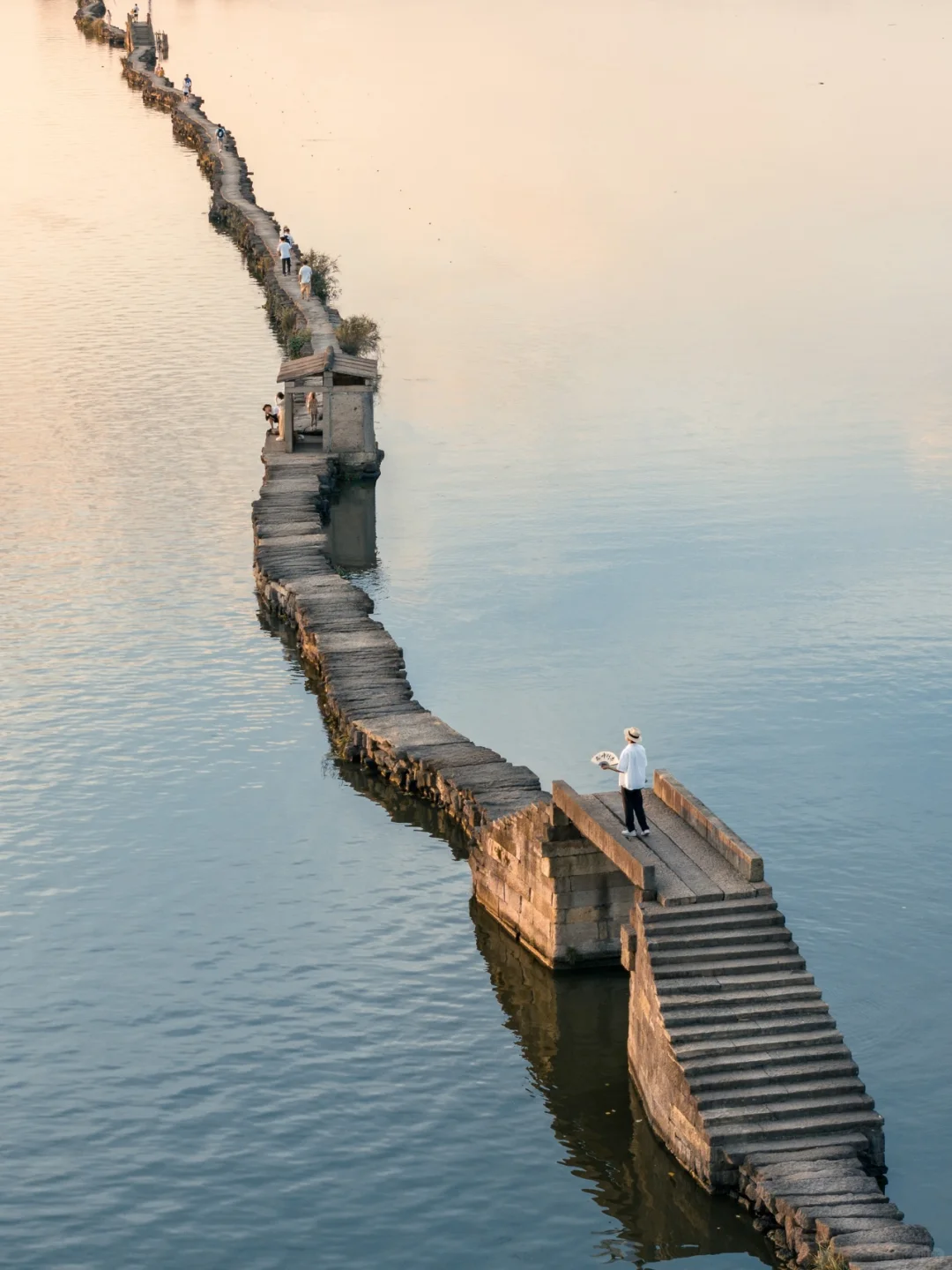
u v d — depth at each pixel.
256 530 83.50
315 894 53.47
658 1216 39.00
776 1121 39.09
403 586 79.06
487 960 49.81
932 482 91.56
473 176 173.00
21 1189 40.03
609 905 48.56
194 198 168.12
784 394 106.75
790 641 71.56
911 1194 39.56
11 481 93.06
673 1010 40.59
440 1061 45.12
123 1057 45.00
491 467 95.75
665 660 70.12
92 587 78.94
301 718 66.38
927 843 55.28
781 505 88.50
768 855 54.59
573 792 47.88
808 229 150.00
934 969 48.62
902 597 76.12
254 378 111.94
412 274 136.62
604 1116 42.97
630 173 174.75
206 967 49.25
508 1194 40.06
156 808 59.06
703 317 124.19
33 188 171.75
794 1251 36.53
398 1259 37.94
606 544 83.81
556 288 132.38
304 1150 41.50
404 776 60.53
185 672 70.19
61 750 63.12
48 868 54.84
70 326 123.81
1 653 71.50
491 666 70.00
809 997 41.06
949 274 134.75
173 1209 39.44
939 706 65.19
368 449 94.88
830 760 60.97
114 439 100.06
